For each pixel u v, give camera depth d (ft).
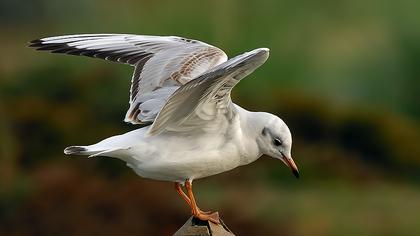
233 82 19.48
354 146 54.19
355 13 61.67
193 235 19.02
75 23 65.98
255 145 21.38
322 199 47.65
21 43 66.74
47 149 50.83
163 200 42.37
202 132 20.62
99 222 41.50
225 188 47.98
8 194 42.96
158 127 19.65
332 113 54.80
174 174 20.70
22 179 45.44
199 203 44.68
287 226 44.01
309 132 54.29
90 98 53.62
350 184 50.85
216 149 20.74
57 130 51.67
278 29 59.47
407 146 54.34
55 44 22.79
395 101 59.00
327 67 59.77
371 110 56.13
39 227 41.78
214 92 19.70
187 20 58.29
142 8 59.88
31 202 42.65
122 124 52.42
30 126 51.90
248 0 59.31
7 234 41.68
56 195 42.75
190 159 20.44
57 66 56.65
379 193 49.49
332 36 60.70
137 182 43.75
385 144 54.29
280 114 54.34
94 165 46.47
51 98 54.60
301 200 47.29
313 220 44.80
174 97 18.63
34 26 69.77
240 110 21.35
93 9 63.72
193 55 22.29
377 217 45.80
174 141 20.42
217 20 58.13
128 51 22.81
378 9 61.62
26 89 55.62
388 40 60.70
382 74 59.77
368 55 60.34
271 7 59.62
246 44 58.29
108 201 42.04
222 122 20.70
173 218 41.73
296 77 58.44
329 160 52.26
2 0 71.92
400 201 48.11
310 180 50.83
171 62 22.21
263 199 46.75
